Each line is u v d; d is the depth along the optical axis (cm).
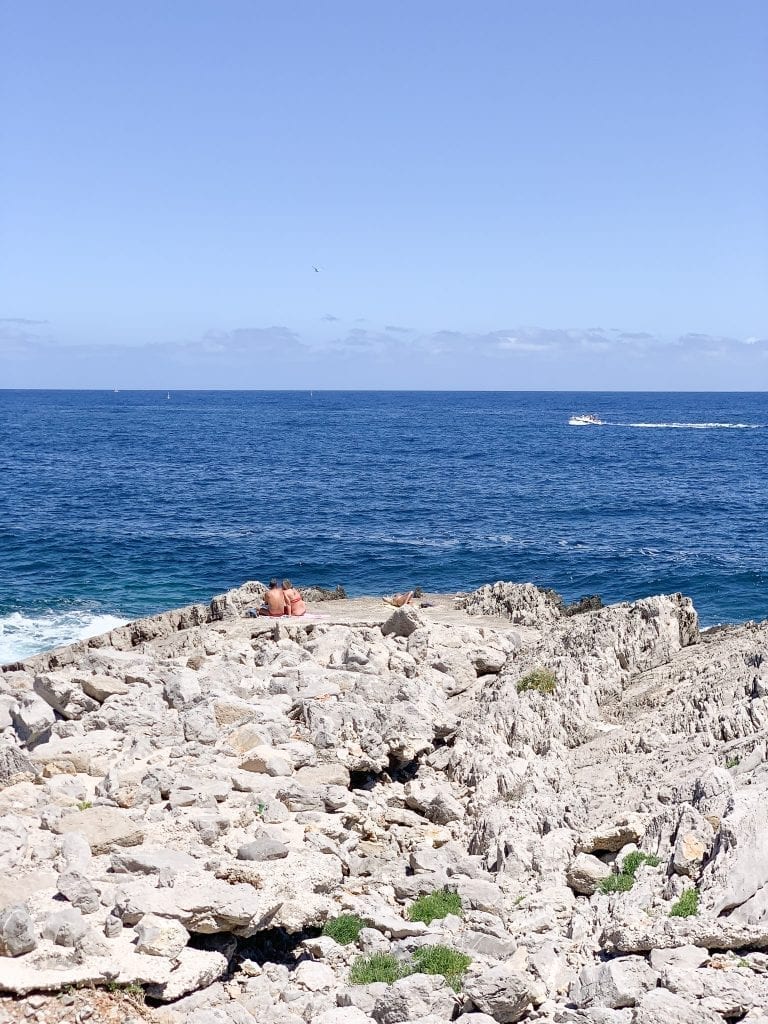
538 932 1391
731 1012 1118
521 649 2878
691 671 2348
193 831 1493
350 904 1474
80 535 6894
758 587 5531
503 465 12538
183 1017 1123
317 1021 1136
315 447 15562
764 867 1340
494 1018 1167
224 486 10006
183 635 3158
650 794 1761
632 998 1156
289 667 2528
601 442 17175
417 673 2595
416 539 6912
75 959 1142
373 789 1950
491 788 1892
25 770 1702
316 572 5841
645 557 6341
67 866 1336
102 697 2127
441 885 1525
